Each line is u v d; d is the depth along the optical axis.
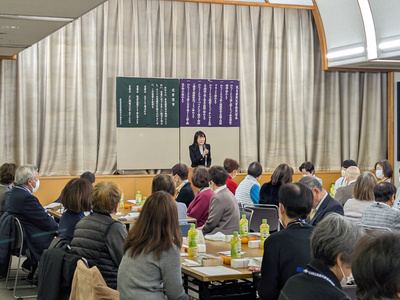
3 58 9.12
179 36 10.08
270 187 6.36
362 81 11.30
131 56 9.87
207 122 10.17
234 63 10.39
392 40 8.90
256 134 10.52
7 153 9.34
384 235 1.65
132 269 3.19
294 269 3.14
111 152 9.81
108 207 3.88
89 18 9.67
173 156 10.02
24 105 9.42
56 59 9.54
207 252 4.38
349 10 9.69
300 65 10.75
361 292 1.66
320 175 10.93
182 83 10.03
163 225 3.19
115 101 9.76
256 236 5.06
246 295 4.01
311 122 10.88
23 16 5.90
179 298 3.19
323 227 2.25
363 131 11.27
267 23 10.56
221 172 5.38
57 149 9.55
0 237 5.64
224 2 10.23
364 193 5.19
